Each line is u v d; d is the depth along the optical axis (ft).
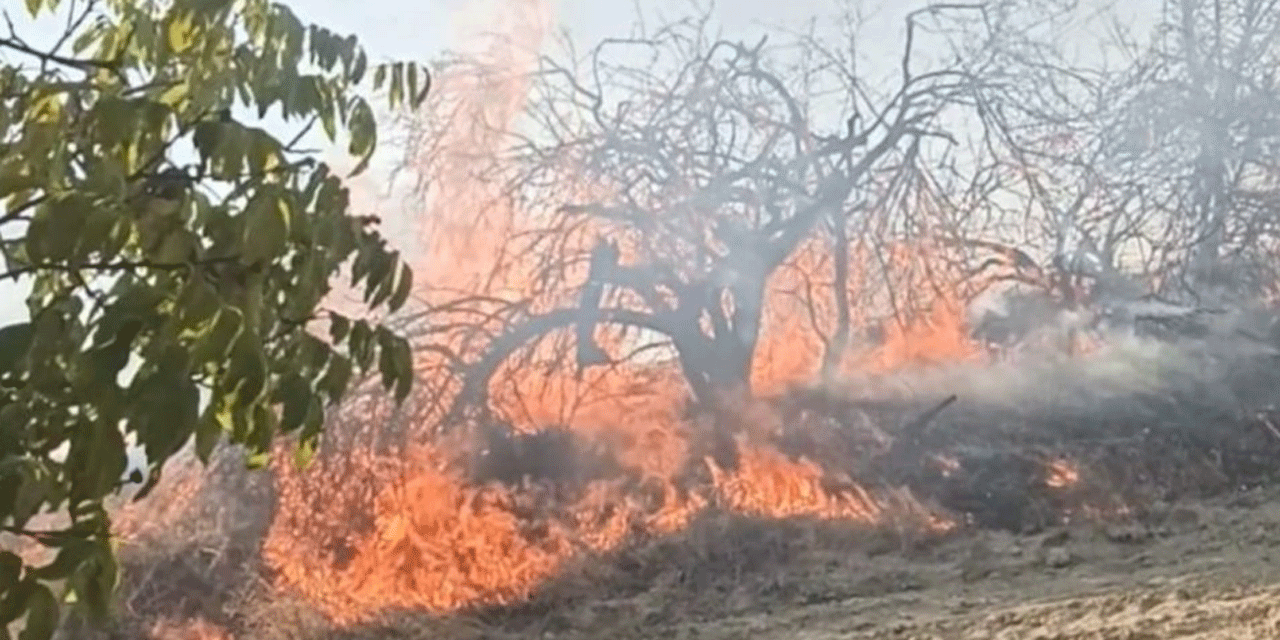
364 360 6.79
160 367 4.84
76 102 6.57
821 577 25.52
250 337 5.08
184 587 24.08
